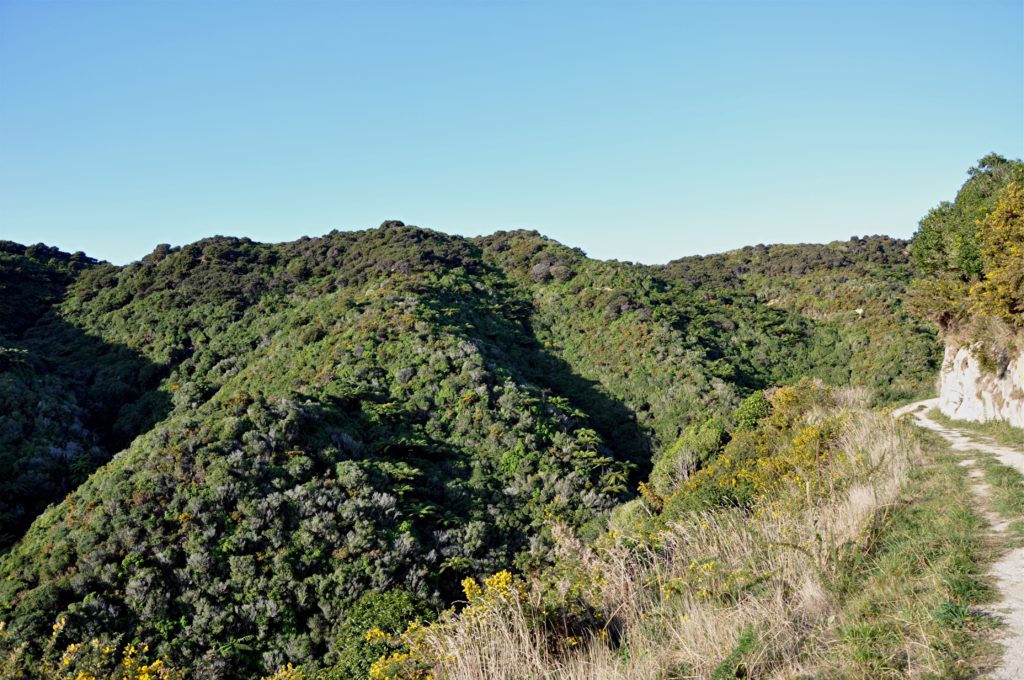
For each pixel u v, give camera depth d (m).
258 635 17.12
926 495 7.41
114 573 17.41
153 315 51.00
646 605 6.00
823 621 4.61
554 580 6.48
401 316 41.41
